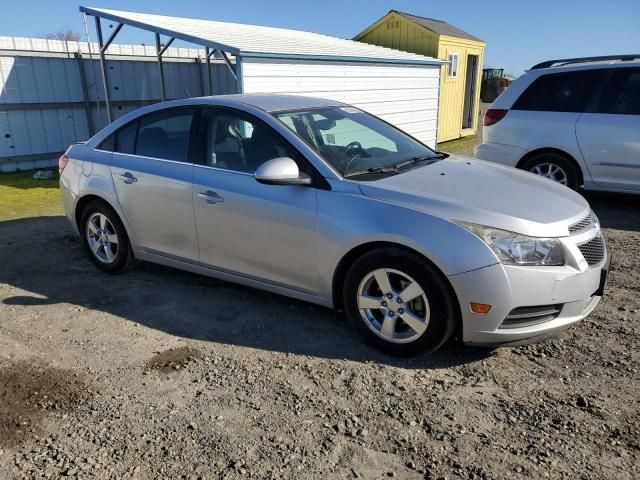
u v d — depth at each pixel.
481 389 3.12
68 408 3.01
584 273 3.29
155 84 12.16
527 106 7.10
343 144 4.09
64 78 10.77
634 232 6.09
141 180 4.50
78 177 4.99
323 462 2.56
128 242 4.84
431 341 3.32
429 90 13.73
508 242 3.15
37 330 3.96
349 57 10.38
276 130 3.92
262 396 3.09
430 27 14.64
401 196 3.43
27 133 10.44
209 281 4.81
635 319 3.95
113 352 3.62
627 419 2.83
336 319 4.04
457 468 2.51
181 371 3.37
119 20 9.29
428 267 3.23
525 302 3.16
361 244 3.45
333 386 3.18
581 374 3.26
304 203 3.66
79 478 2.48
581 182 6.86
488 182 3.77
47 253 5.67
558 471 2.47
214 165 4.16
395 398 3.05
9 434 2.79
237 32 10.79
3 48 9.92
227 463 2.56
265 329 3.90
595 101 6.67
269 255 3.89
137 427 2.84
